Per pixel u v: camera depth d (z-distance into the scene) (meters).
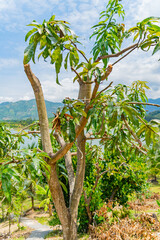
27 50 2.43
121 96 3.72
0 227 17.12
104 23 3.79
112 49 3.94
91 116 2.80
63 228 3.59
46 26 2.41
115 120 2.18
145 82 4.25
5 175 1.52
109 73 2.53
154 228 6.32
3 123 3.66
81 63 2.71
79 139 3.96
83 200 7.13
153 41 2.48
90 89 3.88
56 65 2.63
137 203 11.94
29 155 1.90
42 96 3.22
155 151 1.73
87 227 7.45
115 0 3.62
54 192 3.37
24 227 15.49
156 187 18.53
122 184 7.89
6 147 3.10
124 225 6.04
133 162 7.50
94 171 7.49
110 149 3.77
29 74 3.05
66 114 2.43
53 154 3.13
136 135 2.31
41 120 3.25
